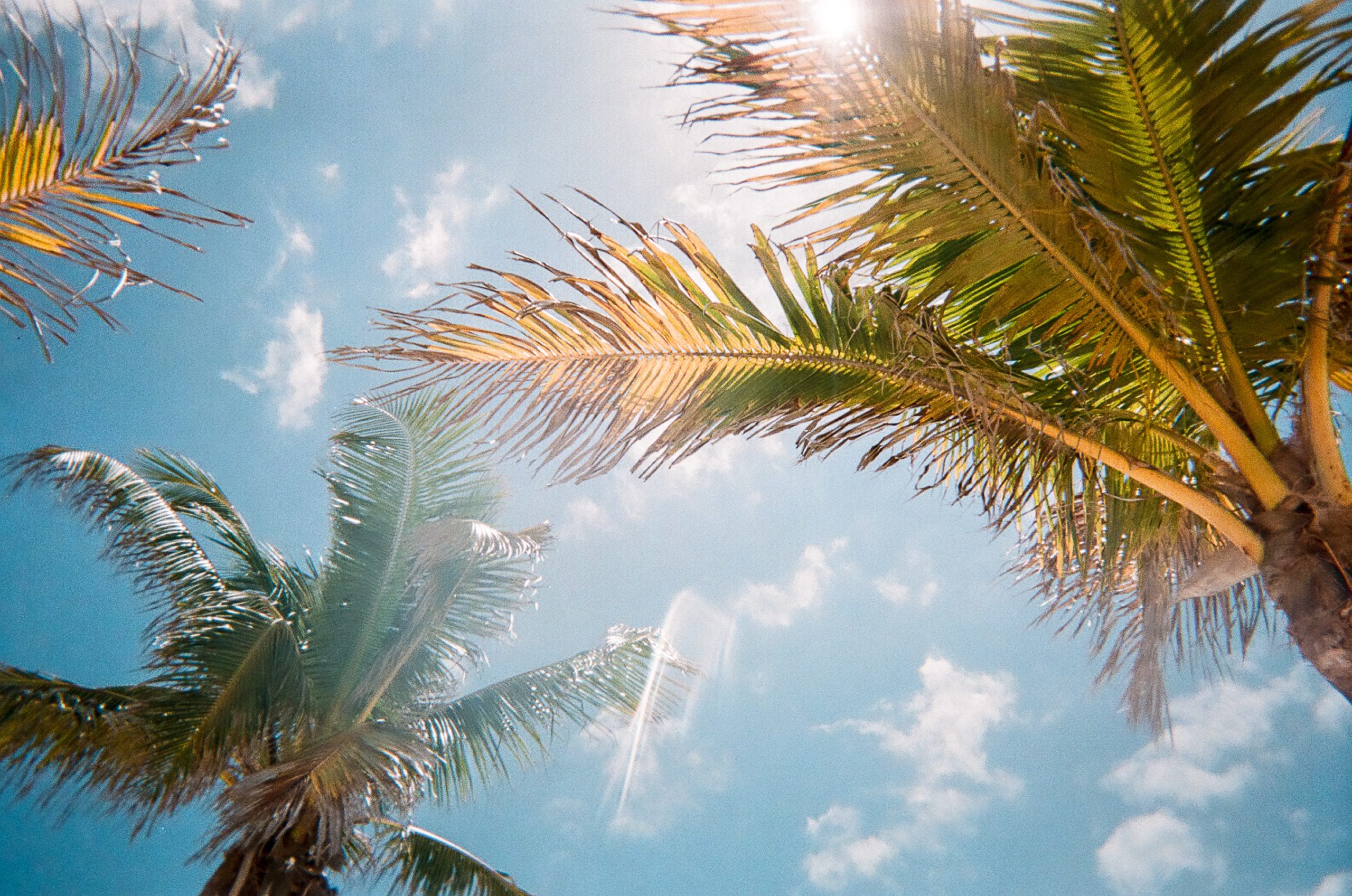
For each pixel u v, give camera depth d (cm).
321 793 769
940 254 341
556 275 286
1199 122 271
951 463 339
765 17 237
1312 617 245
